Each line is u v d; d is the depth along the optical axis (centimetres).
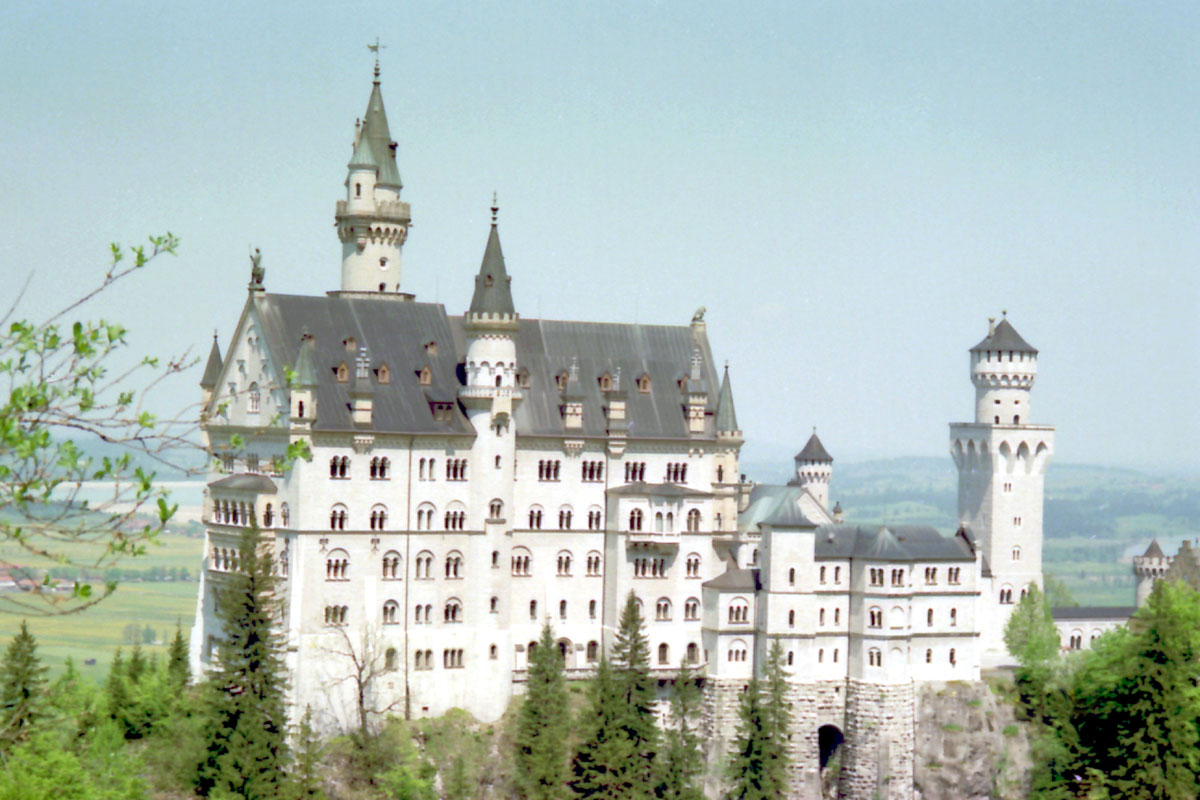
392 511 17262
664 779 16688
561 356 19038
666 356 19688
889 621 18500
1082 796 16712
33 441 4681
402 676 17275
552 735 16662
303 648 16675
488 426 17725
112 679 16588
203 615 17725
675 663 18688
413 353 18012
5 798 10288
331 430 16800
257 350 17488
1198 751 16738
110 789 13125
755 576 18775
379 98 19500
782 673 17312
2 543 4675
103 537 4775
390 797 16200
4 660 15838
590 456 18675
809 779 18525
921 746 18550
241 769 15150
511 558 18038
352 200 19138
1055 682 18688
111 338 4972
